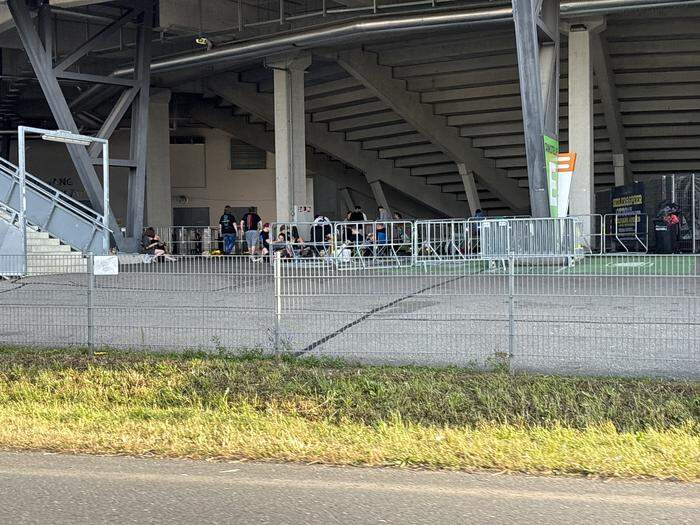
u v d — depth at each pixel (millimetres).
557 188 23156
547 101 23016
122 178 43594
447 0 26547
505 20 25375
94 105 38344
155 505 5137
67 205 24797
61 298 11227
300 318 10773
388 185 42281
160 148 37906
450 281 10180
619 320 9570
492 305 10227
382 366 9469
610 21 27719
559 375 8828
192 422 7473
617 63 30047
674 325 9281
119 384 9062
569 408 7730
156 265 11062
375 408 8000
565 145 36000
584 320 9547
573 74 26750
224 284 10727
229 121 42375
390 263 11500
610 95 30984
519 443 6566
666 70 30344
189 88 38250
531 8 20406
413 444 6547
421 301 10219
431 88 34031
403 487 5469
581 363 9195
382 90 33562
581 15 25141
